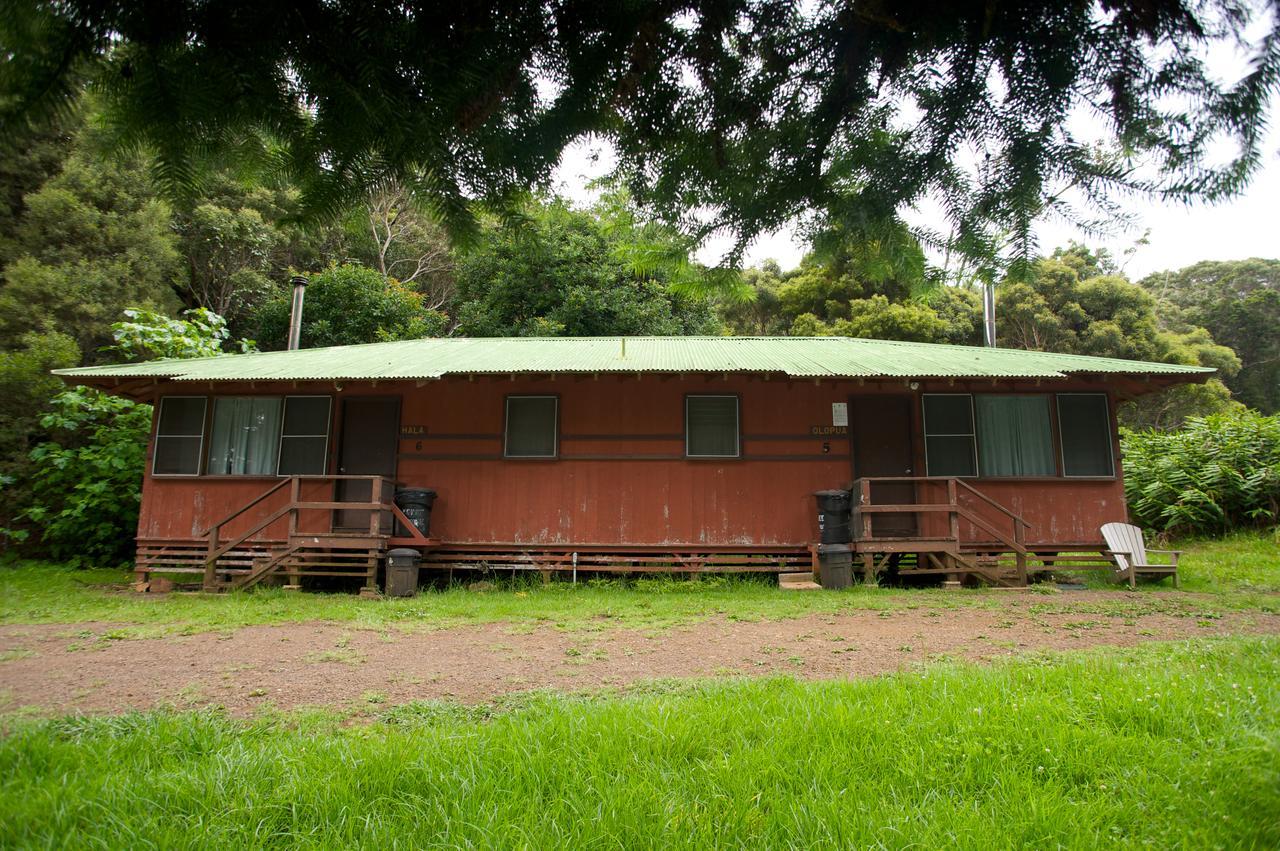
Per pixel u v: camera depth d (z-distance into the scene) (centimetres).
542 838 258
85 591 984
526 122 196
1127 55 178
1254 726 313
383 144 187
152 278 1811
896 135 217
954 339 2434
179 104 165
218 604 874
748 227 243
